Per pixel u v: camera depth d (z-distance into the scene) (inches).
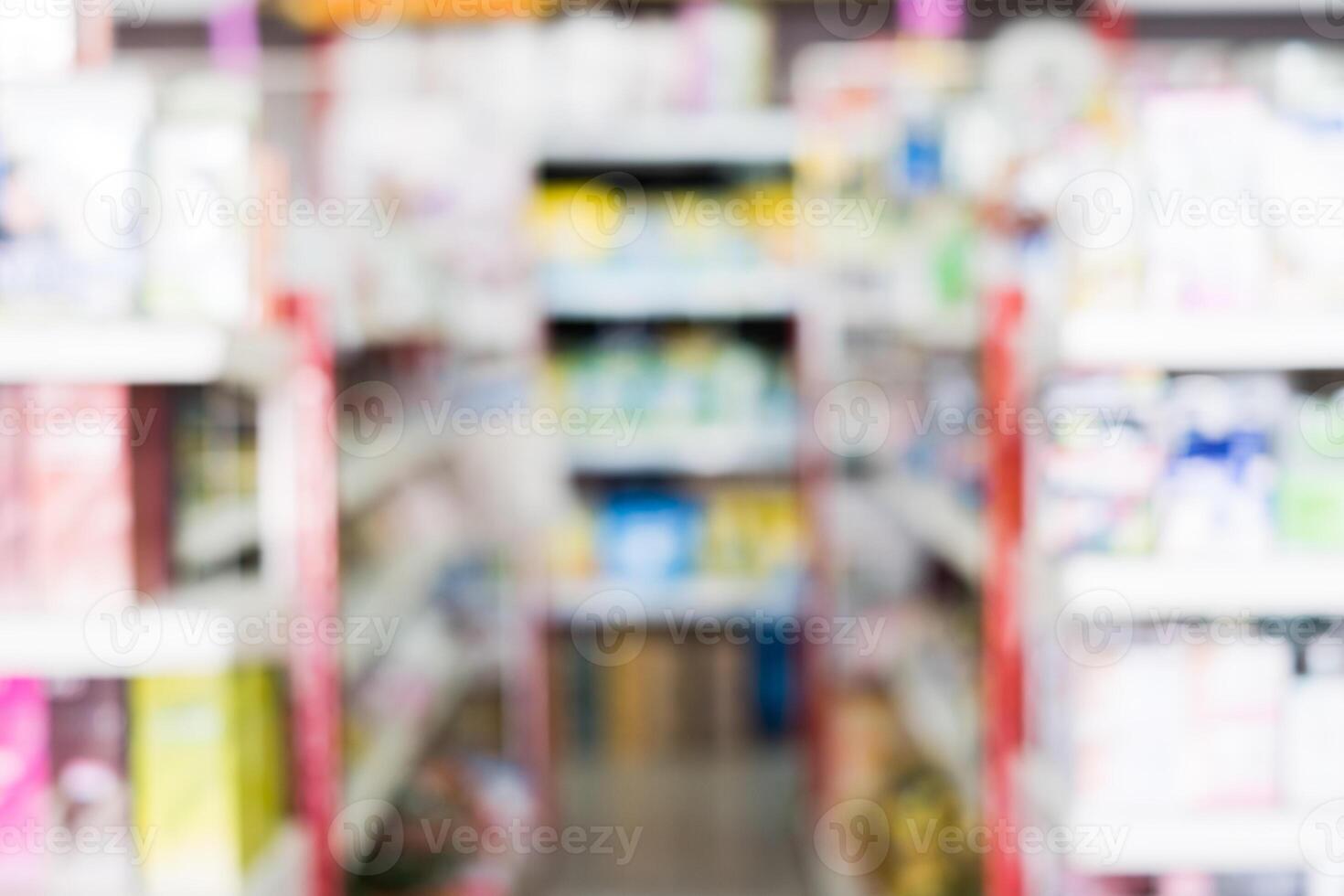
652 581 181.0
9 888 78.8
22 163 77.9
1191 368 87.4
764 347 194.4
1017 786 93.4
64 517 77.6
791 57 213.2
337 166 169.3
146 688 79.7
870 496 163.8
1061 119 111.3
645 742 197.3
